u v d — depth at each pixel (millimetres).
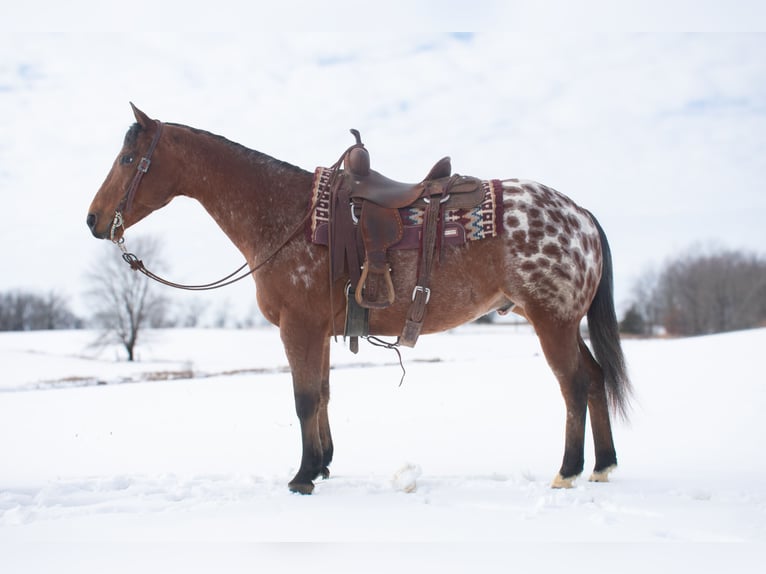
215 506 3703
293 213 4238
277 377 14648
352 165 4152
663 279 70500
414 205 4012
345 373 13984
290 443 6129
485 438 6020
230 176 4406
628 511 3469
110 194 4344
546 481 4242
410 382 11367
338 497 3852
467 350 27875
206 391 11492
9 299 81688
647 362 12414
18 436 6875
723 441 5332
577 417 3924
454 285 3957
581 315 4031
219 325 82562
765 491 3805
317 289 4066
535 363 14508
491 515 3449
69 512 3670
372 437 6211
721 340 16219
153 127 4387
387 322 4082
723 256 65438
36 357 32094
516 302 3992
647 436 5656
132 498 3986
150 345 45125
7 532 3311
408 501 3742
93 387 13531
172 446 6082
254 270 4223
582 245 4039
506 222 3912
